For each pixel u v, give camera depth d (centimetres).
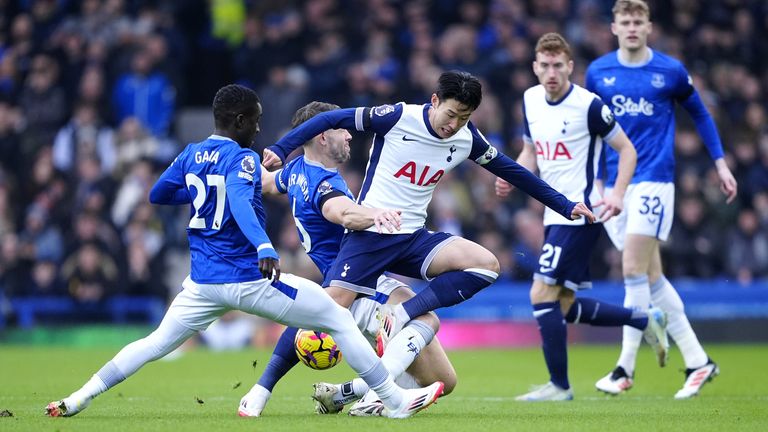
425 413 2431
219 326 5712
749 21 6912
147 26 6612
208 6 7256
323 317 2155
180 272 5897
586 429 2083
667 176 3166
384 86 6275
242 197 2067
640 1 3167
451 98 2292
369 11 6725
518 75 6406
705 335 5572
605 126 2934
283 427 2050
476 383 3619
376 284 2400
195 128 6353
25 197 6203
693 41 6775
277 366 2362
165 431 1972
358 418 2267
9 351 5259
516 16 6700
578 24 6775
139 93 6341
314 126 2319
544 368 4312
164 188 2212
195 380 3662
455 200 5850
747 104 6538
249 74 6744
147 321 5697
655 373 4122
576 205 2431
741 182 6094
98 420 2173
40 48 6700
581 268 2994
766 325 5575
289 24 6694
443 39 6481
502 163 2433
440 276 2369
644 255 3145
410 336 2311
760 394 3172
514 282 5778
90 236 5672
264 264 2016
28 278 5753
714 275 5788
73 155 6131
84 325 5694
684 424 2205
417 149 2370
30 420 2156
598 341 5725
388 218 2186
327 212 2312
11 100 6594
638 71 3180
